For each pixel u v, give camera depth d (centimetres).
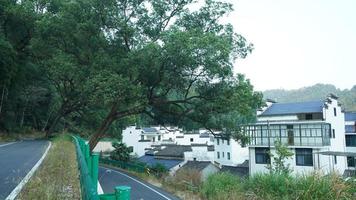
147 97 2770
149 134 8262
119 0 2842
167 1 2836
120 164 3450
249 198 1124
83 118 5516
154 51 2403
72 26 2777
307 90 16062
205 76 2516
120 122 6081
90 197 436
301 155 3716
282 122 3891
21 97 4706
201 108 2695
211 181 1612
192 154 5731
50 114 5538
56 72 2928
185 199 1694
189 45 2255
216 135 2933
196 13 2820
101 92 2375
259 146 3962
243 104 2498
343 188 961
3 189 861
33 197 761
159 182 2327
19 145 2641
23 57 4197
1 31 3769
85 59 2969
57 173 1088
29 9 3791
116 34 2817
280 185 1095
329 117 3869
